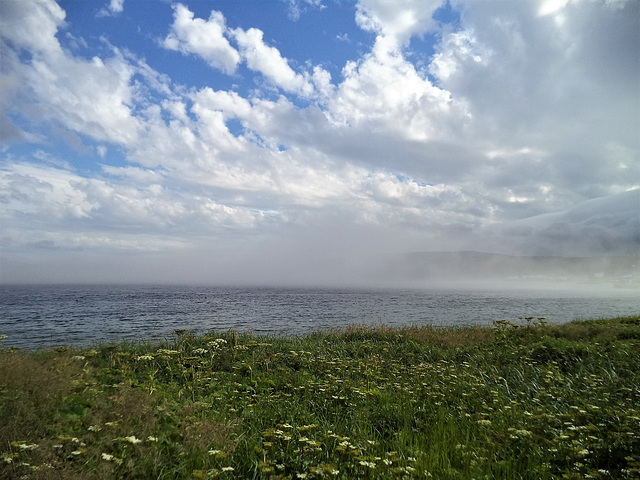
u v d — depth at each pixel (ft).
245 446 16.60
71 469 12.87
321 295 395.34
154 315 146.20
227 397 25.31
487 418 21.25
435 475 14.38
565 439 17.22
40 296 326.24
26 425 15.31
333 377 30.66
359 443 17.03
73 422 16.67
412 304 232.53
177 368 32.63
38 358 27.91
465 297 357.00
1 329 96.48
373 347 47.14
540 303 251.19
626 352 33.68
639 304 245.65
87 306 203.21
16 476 12.13
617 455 15.44
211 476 13.33
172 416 18.89
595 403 22.29
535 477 14.39
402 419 20.95
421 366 35.42
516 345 44.21
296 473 14.32
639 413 19.03
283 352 42.78
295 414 21.63
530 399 24.29
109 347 34.94
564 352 36.76
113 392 22.17
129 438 14.82
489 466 15.31
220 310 176.55
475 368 33.71
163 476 13.64
